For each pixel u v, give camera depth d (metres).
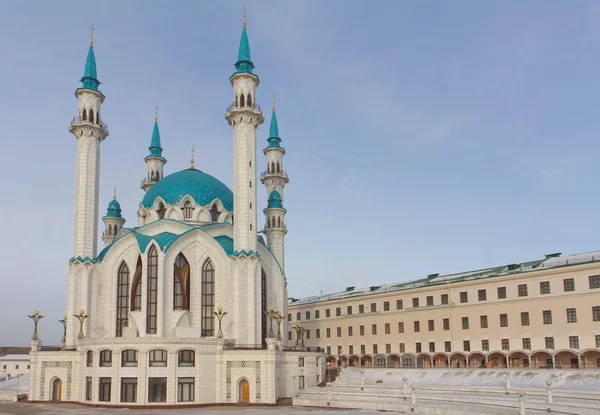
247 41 103.62
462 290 106.81
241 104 99.38
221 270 95.19
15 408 81.44
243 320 90.88
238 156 97.69
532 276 95.19
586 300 87.44
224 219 106.50
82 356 87.62
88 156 101.88
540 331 92.81
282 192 124.94
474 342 102.81
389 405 70.12
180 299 92.38
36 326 95.69
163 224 100.06
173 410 76.81
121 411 75.50
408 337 115.38
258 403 83.25
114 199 128.62
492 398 64.88
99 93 104.94
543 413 56.06
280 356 89.88
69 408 80.56
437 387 77.75
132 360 81.56
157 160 130.75
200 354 83.56
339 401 77.00
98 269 97.31
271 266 104.75
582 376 74.88
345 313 132.75
